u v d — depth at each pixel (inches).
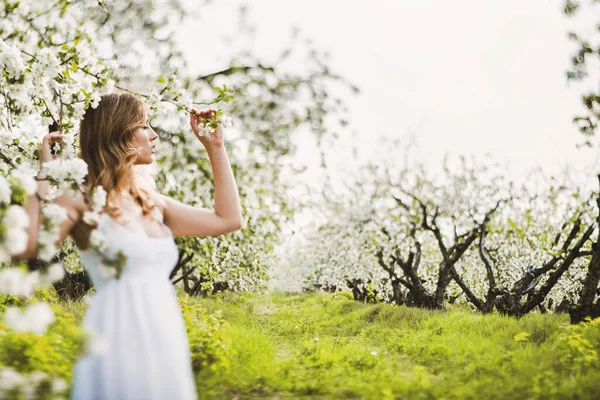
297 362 261.1
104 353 79.3
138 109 97.3
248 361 238.7
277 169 540.7
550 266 581.3
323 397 193.2
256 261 741.9
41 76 191.9
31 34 228.7
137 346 80.0
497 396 180.9
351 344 321.7
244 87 484.1
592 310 396.8
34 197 84.7
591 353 247.9
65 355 173.0
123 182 91.0
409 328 441.1
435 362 267.1
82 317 279.1
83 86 189.3
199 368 211.2
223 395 187.2
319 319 623.5
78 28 251.1
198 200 504.4
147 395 78.7
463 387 193.2
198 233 101.1
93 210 85.0
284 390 201.9
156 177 485.1
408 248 901.8
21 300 262.4
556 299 871.1
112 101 95.7
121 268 81.7
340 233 954.7
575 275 843.4
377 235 844.0
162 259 87.7
